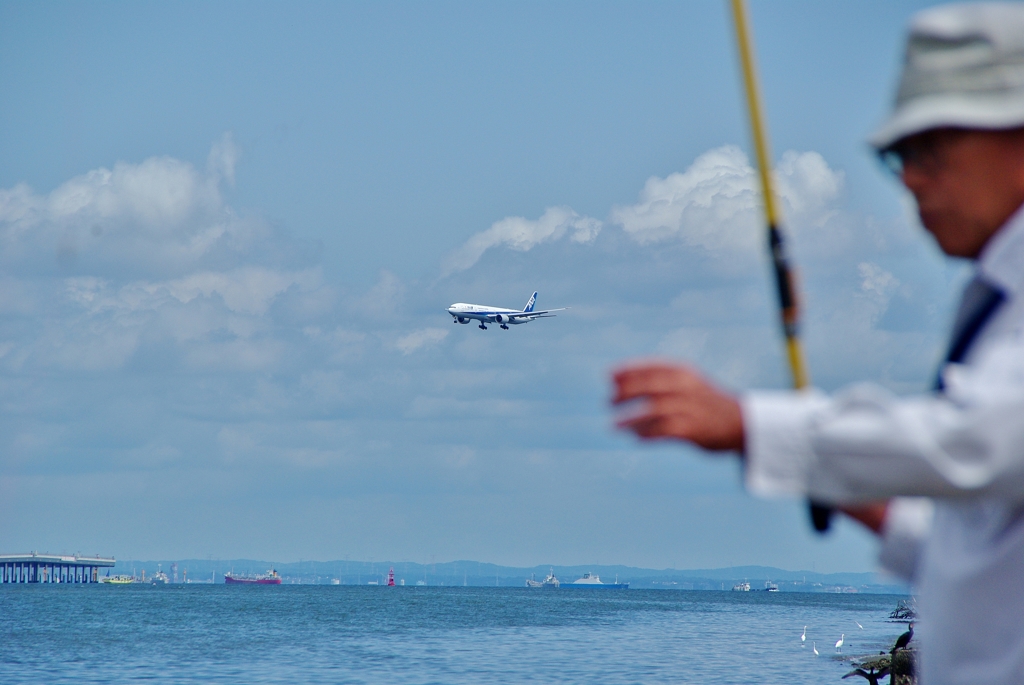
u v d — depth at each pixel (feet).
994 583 17.13
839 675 440.86
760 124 18.71
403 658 513.45
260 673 440.04
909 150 18.11
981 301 18.04
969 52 16.94
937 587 18.53
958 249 18.22
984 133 17.20
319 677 425.69
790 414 14.97
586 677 428.56
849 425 14.67
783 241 18.67
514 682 411.13
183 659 496.64
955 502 15.12
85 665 466.70
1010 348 16.05
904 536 21.49
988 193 17.52
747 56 18.76
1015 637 16.97
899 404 14.96
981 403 14.57
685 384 15.05
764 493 14.89
